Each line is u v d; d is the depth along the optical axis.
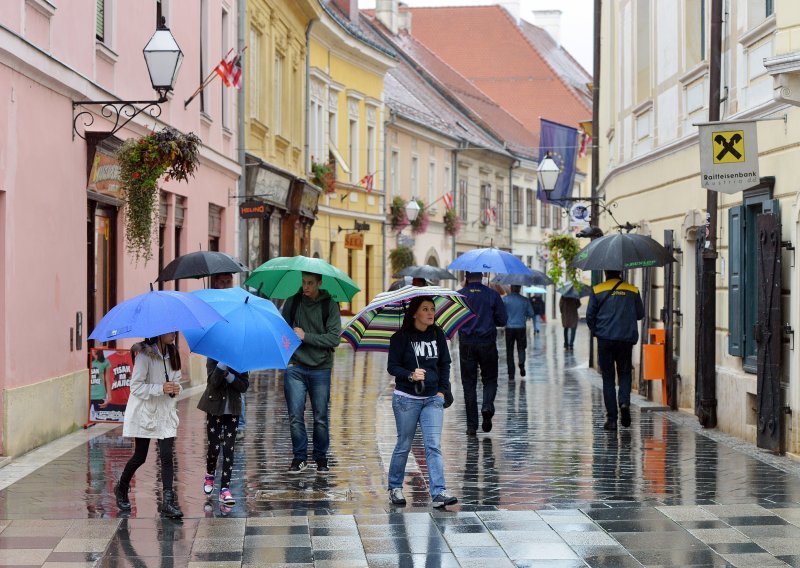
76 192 29.69
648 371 36.91
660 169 39.19
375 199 89.56
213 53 47.84
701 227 32.50
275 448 27.00
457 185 113.19
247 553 16.69
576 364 58.16
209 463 21.17
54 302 28.03
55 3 27.91
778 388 25.97
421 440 28.31
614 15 50.69
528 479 22.83
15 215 25.33
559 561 16.22
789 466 24.39
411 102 104.88
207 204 46.75
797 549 16.78
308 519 18.95
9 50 24.17
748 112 28.59
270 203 58.28
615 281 30.97
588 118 152.88
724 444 27.98
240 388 20.80
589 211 58.50
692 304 35.66
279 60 64.38
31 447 26.16
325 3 72.25
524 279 48.41
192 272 26.28
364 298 87.81
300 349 23.50
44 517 19.02
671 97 37.69
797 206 25.25
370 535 17.80
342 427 31.03
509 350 47.81
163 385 19.17
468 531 18.03
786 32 23.12
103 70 32.47
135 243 30.30
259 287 25.92
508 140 133.25
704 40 33.78
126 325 18.20
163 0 39.62
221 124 49.28
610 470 23.91
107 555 16.53
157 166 29.80
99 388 29.94
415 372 19.94
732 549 16.81
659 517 18.95
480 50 158.38
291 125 66.50
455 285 112.44
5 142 24.66
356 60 84.62
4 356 24.70
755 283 29.02
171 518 18.97
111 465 24.19
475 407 29.55
